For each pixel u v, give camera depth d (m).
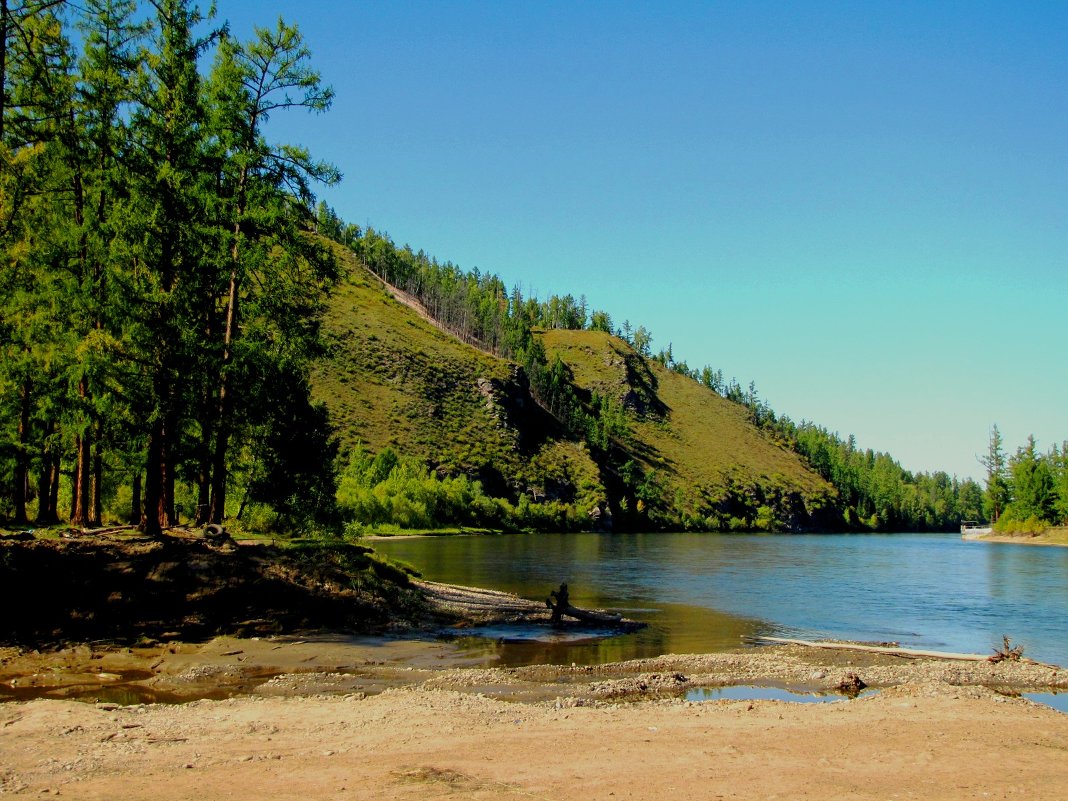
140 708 12.41
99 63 22.86
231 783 8.30
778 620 27.45
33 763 9.01
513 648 20.34
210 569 21.09
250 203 24.81
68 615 18.11
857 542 121.12
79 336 22.91
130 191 22.56
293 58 25.03
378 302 193.75
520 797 7.93
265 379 25.86
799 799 8.16
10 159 20.58
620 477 182.25
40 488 30.08
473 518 120.25
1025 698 16.12
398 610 23.66
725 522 193.88
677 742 10.69
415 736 10.79
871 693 16.06
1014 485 144.62
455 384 164.88
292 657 17.42
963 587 40.94
